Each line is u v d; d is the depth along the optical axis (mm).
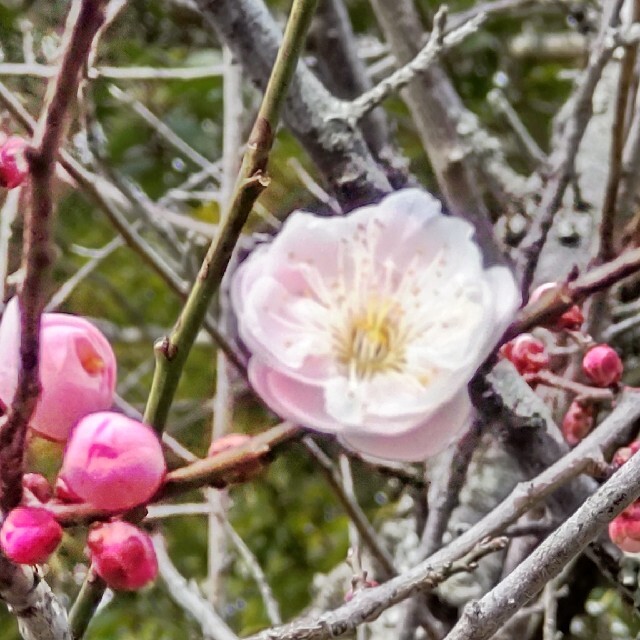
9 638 649
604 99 579
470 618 297
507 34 828
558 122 553
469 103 823
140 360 806
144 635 639
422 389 286
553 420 376
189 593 440
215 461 285
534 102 827
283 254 295
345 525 703
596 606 523
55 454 296
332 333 291
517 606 297
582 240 481
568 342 380
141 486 281
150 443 281
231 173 527
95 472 279
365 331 291
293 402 286
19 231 359
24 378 275
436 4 771
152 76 617
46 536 280
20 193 336
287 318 292
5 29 507
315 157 389
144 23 743
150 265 444
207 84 793
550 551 298
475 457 512
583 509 298
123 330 799
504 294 290
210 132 852
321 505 757
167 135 680
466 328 287
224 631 415
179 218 614
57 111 265
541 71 846
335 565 687
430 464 443
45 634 291
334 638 315
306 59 588
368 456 308
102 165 454
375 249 295
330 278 294
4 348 287
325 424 285
